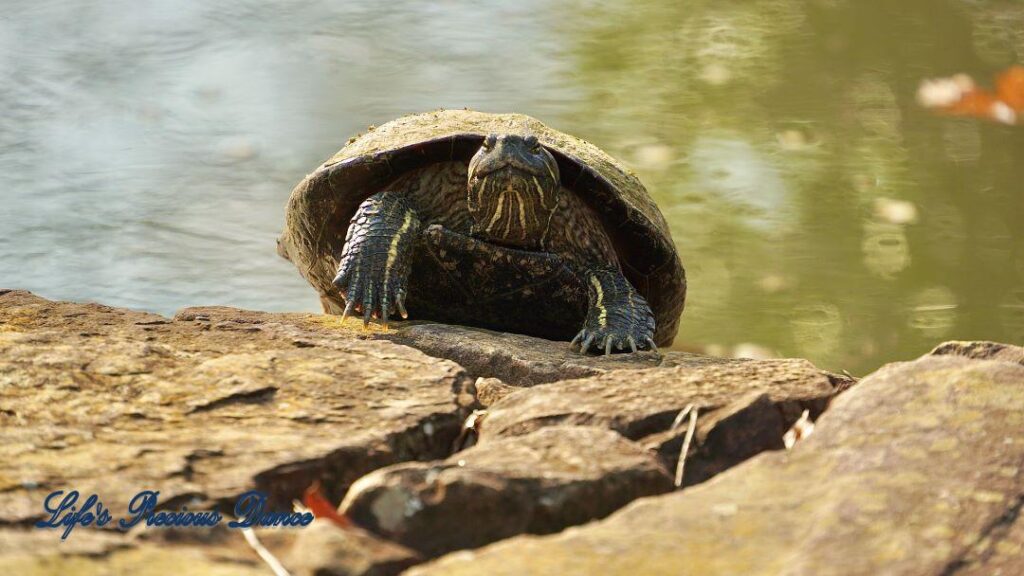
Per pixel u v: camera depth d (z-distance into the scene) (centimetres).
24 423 570
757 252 1645
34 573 395
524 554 433
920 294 1523
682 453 557
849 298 1509
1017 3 2930
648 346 910
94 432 559
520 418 595
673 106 2211
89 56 2472
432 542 469
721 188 1841
